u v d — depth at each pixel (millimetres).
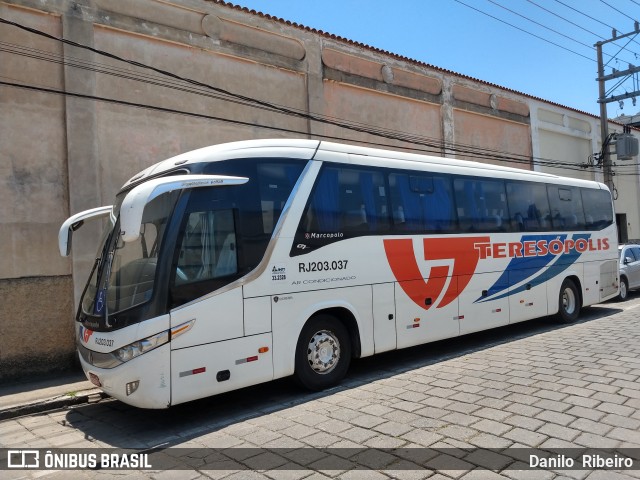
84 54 8898
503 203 10008
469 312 8961
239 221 6082
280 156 6648
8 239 8172
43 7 8500
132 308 5352
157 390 5223
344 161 7332
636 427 4855
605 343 8852
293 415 5777
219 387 5668
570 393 5973
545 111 20828
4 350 8078
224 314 5766
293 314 6410
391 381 7039
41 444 5492
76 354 8734
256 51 11297
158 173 6395
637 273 16125
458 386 6543
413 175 8297
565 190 11891
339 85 13266
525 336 10156
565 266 11469
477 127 17609
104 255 6102
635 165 26547
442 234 8562
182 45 10148
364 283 7289
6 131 8195
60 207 8664
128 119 9375
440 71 16141
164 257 5445
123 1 9391
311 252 6691
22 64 8375
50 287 8531
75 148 8711
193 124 10219
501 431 4871
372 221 7508
